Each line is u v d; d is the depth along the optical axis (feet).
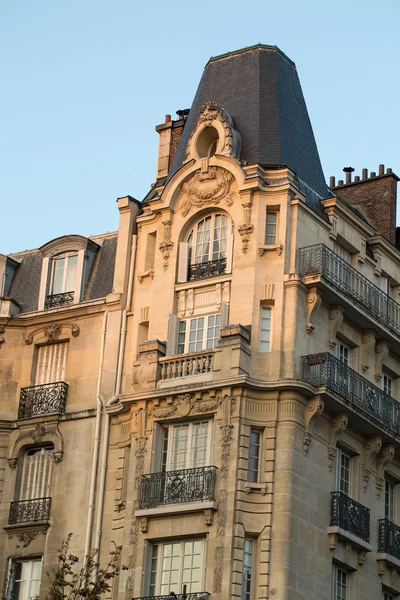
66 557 165.68
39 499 171.53
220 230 171.63
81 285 181.78
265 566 153.28
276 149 174.70
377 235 184.24
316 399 160.97
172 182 175.32
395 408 175.42
